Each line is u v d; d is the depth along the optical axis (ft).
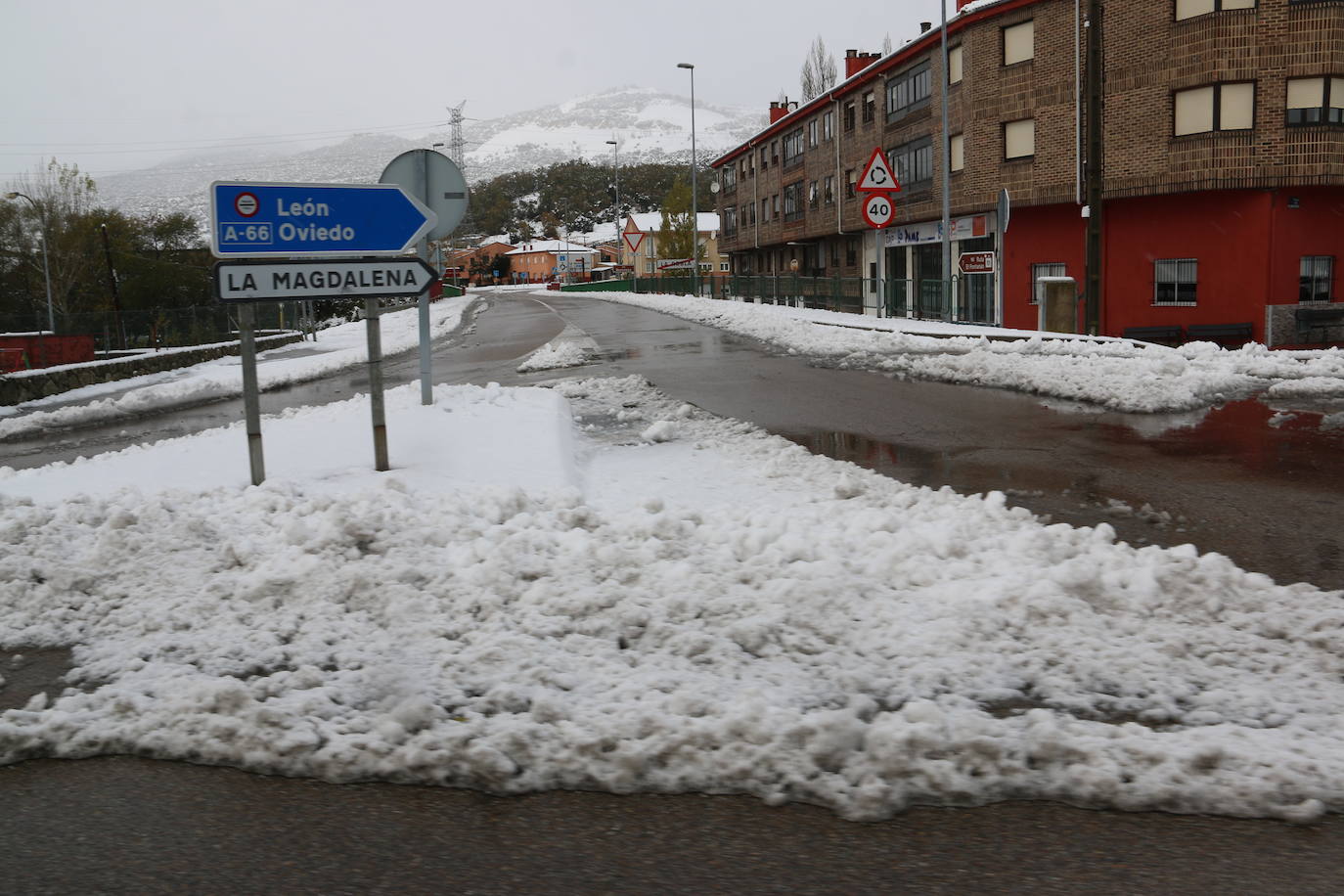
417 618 12.83
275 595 13.67
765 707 9.73
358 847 7.95
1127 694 10.52
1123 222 92.94
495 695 10.44
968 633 12.08
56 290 193.16
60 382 60.49
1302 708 10.02
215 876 7.56
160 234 240.53
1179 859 7.55
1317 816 8.04
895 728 9.24
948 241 91.97
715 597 13.28
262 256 20.49
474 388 35.58
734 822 8.21
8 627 12.87
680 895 7.25
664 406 37.29
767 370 50.16
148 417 46.88
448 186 29.48
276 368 67.21
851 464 24.81
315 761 9.19
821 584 13.44
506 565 14.48
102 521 17.30
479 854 7.84
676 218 289.12
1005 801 8.42
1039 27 97.45
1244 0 83.05
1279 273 85.20
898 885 7.31
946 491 20.27
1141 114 89.15
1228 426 30.19
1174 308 90.48
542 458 23.53
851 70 148.15
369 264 21.26
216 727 9.73
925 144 119.96
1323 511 19.49
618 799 8.61
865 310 114.32
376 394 21.91
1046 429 30.45
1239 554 16.67
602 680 10.85
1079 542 16.03
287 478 21.01
